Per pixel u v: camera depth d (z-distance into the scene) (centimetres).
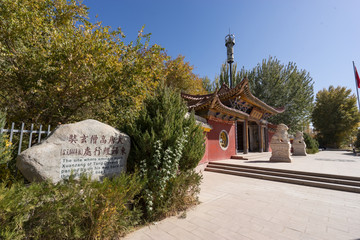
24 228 233
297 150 1797
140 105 657
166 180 423
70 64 533
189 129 479
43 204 248
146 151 409
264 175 866
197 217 416
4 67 520
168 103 468
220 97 1414
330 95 3484
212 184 746
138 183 344
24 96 562
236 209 468
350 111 3272
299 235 341
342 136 3341
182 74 1923
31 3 565
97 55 583
